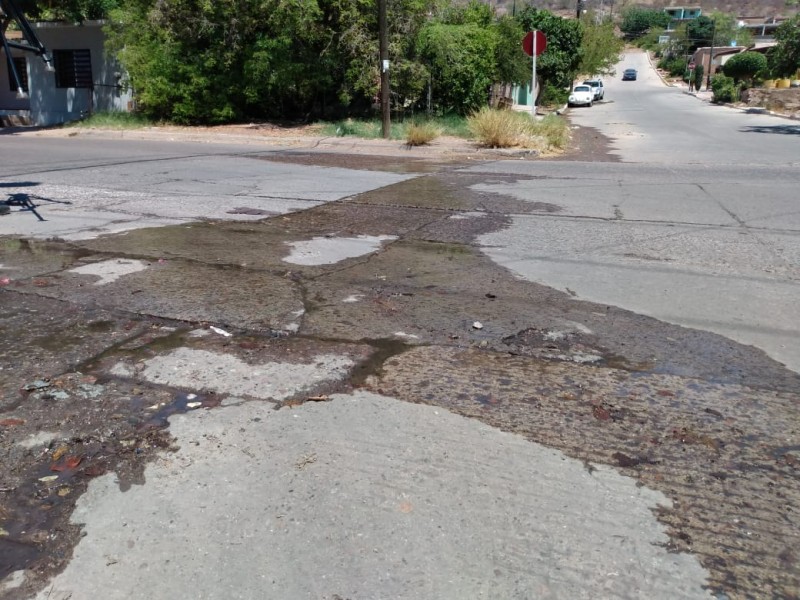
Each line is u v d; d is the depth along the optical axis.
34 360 3.94
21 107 26.86
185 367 3.86
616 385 3.71
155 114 21.78
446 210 8.46
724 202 8.92
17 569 2.31
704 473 2.90
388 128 17.36
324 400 3.49
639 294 5.24
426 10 19.91
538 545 2.45
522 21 32.00
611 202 8.98
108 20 22.22
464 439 3.14
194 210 8.45
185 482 2.79
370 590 2.23
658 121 28.89
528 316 4.74
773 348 4.23
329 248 6.58
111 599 2.19
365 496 2.71
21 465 2.90
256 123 20.98
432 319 4.66
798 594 2.24
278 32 19.22
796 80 46.34
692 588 2.26
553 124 17.97
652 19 137.62
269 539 2.46
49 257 6.21
